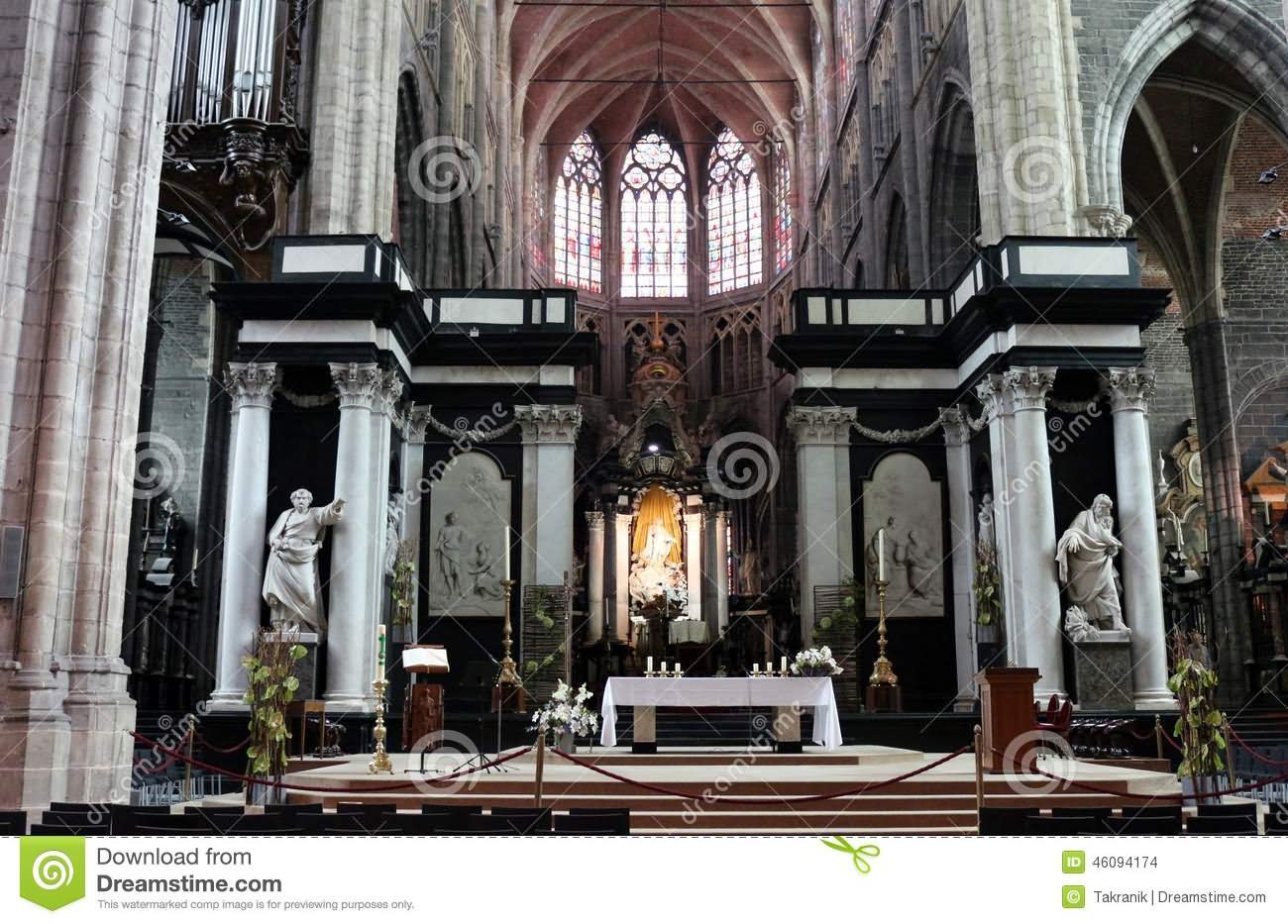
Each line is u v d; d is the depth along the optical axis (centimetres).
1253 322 2855
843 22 3912
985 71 2231
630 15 4562
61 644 1134
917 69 2894
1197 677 1243
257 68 2005
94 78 1202
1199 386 2873
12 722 1068
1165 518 2983
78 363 1166
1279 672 2553
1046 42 2167
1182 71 2502
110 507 1183
